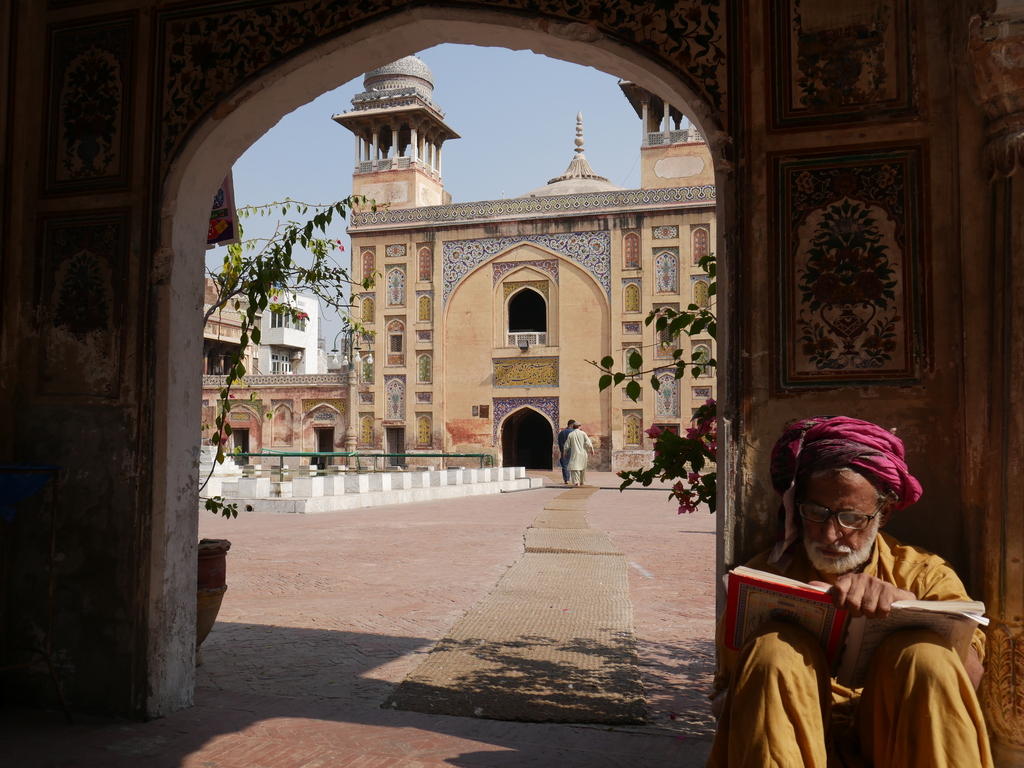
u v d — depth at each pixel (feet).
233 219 12.52
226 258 13.96
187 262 10.39
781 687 5.16
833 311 7.97
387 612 15.43
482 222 81.20
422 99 84.99
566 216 79.00
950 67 7.82
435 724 9.49
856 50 8.13
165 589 9.91
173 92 10.21
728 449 8.08
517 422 84.64
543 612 15.31
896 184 7.92
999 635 6.79
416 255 83.15
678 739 9.04
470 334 81.30
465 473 50.52
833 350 7.94
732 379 8.14
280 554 22.95
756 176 8.24
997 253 7.03
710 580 18.90
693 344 75.15
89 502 10.09
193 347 10.52
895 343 7.79
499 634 13.66
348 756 8.54
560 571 19.79
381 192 85.56
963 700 5.02
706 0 8.57
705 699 10.48
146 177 10.19
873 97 8.05
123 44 10.47
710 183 76.54
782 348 8.05
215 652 12.66
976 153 7.48
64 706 9.64
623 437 76.18
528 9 9.04
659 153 78.48
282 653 12.59
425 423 81.82
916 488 6.05
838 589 5.39
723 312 8.33
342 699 10.43
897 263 7.85
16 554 10.33
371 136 88.07
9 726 9.46
